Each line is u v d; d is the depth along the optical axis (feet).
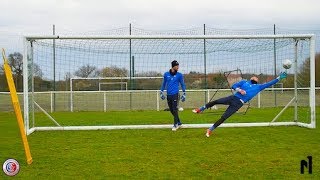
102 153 27.68
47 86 65.77
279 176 21.13
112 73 65.46
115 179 20.85
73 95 73.36
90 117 53.83
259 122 45.21
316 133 36.37
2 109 65.26
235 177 21.03
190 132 37.65
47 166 23.88
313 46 40.70
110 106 71.20
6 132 39.01
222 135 35.55
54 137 35.47
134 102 73.51
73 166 23.84
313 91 40.16
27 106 37.70
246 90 34.76
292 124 42.34
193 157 26.11
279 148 28.91
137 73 64.64
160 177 21.17
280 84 65.62
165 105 71.10
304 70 50.34
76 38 40.60
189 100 68.80
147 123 46.01
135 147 29.91
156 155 26.86
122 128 40.63
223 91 64.64
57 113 60.70
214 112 57.57
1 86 70.95
